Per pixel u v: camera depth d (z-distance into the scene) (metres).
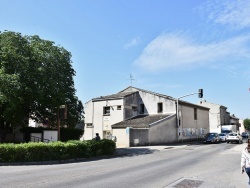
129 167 15.34
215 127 69.44
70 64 30.73
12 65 23.78
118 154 23.98
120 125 35.97
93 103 43.44
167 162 17.91
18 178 11.24
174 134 40.69
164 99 41.38
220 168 15.02
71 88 31.14
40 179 11.03
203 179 11.60
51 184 9.96
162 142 37.69
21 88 22.86
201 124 52.69
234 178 11.90
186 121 45.62
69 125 32.50
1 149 16.39
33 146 17.36
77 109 32.19
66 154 18.86
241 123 106.12
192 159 19.80
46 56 26.50
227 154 23.72
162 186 9.95
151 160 19.23
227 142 43.88
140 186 9.87
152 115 41.25
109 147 23.08
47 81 25.52
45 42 27.75
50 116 30.09
